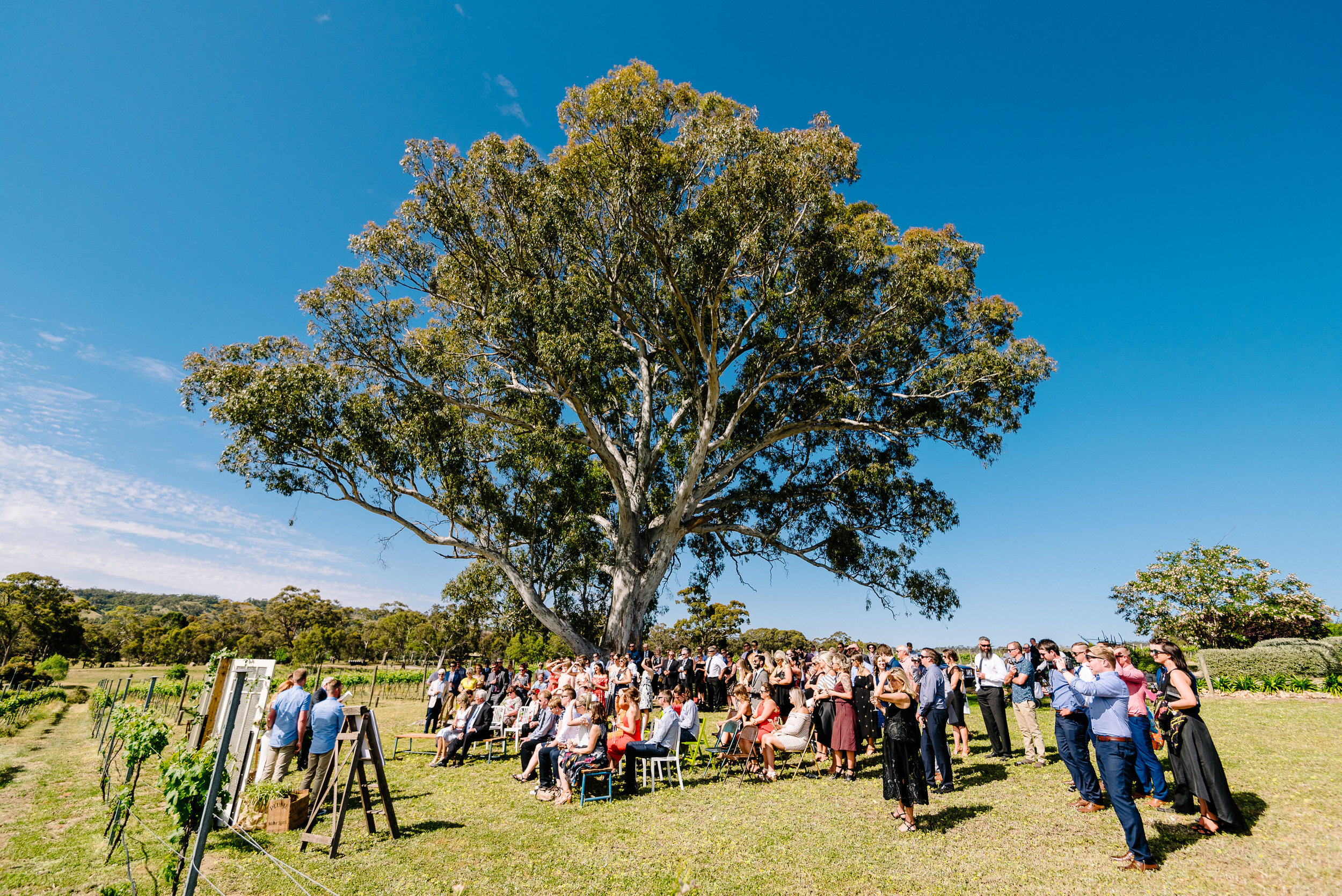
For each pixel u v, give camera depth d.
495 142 20.50
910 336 21.94
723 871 5.50
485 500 23.22
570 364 19.28
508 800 8.25
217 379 20.47
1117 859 5.31
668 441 25.00
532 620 28.47
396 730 15.08
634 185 19.66
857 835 6.25
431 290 23.28
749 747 9.37
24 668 36.69
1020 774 8.34
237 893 5.33
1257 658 16.88
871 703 10.30
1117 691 5.37
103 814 8.10
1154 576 24.23
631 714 8.76
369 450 20.45
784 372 23.27
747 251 19.00
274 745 8.30
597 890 5.21
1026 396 20.66
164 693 24.58
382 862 5.96
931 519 24.17
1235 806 5.62
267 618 78.88
